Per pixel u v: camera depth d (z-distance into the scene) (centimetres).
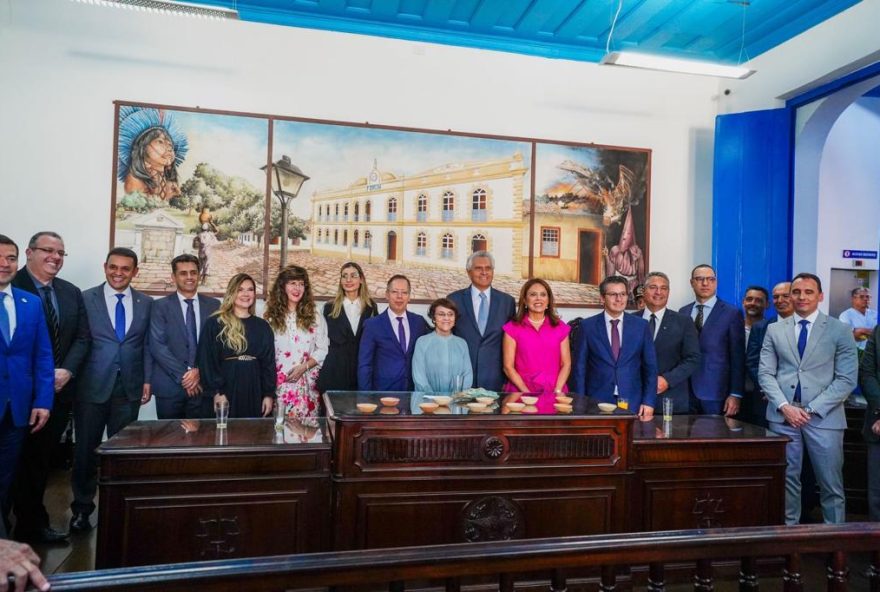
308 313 402
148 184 481
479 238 541
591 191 563
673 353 411
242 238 497
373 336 386
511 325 391
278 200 504
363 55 522
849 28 464
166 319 387
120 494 247
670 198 585
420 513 269
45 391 309
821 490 354
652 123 582
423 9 506
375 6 500
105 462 245
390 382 384
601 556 135
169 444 257
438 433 271
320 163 512
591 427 285
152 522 250
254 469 260
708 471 304
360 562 123
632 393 376
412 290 528
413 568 125
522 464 278
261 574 117
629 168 572
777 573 305
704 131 593
